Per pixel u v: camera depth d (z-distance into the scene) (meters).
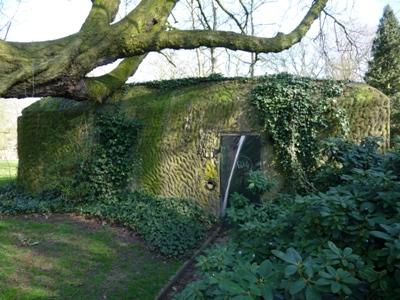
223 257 2.67
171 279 6.36
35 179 11.14
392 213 2.72
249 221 3.67
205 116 9.32
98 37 8.20
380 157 5.07
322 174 5.30
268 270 2.10
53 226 8.47
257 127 8.95
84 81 9.24
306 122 8.70
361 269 2.24
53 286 5.92
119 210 8.95
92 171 9.84
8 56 6.93
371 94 8.65
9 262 6.54
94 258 7.00
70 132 10.65
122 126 9.88
